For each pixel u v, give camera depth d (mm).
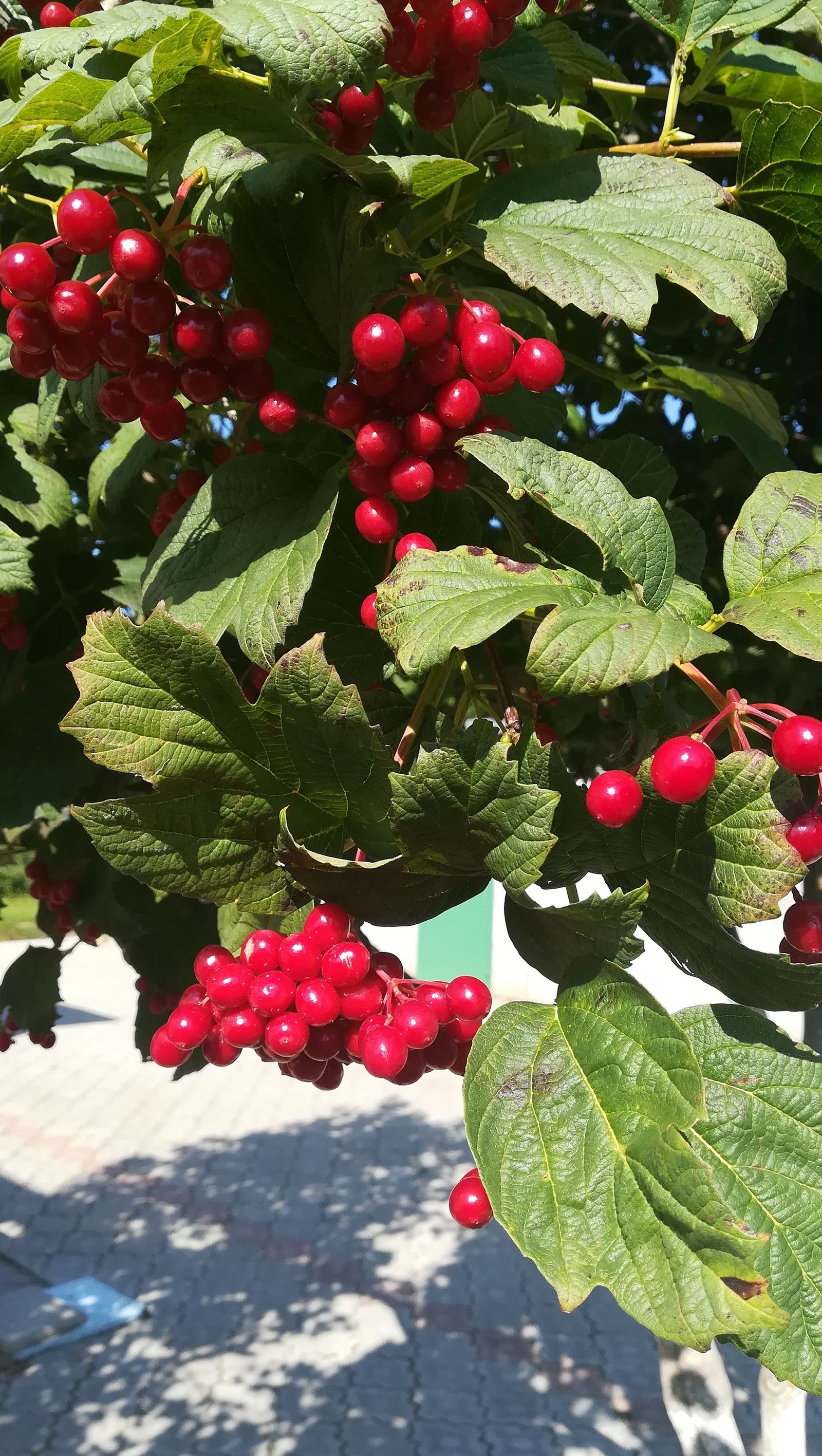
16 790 333
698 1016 195
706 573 407
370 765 195
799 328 422
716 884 181
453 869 199
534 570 197
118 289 218
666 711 227
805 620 186
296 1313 1093
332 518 245
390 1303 1117
